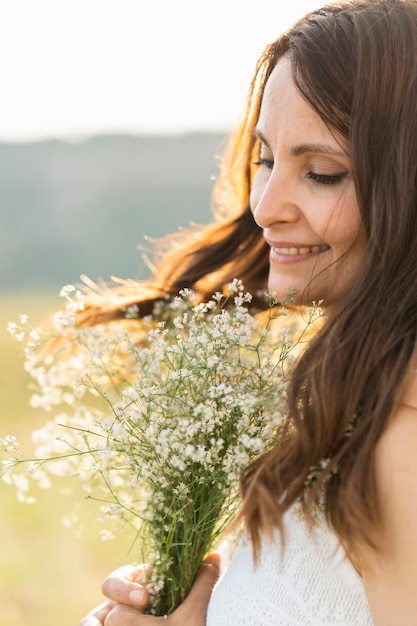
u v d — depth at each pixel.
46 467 1.68
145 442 1.48
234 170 2.04
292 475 1.35
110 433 1.48
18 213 26.75
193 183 29.92
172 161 31.67
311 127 1.43
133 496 1.67
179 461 1.42
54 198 28.42
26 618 4.44
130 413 1.48
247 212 2.06
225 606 1.50
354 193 1.44
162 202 28.34
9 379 9.22
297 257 1.54
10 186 29.78
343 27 1.42
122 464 1.59
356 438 1.29
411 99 1.38
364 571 1.28
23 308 14.47
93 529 5.63
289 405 1.38
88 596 4.71
